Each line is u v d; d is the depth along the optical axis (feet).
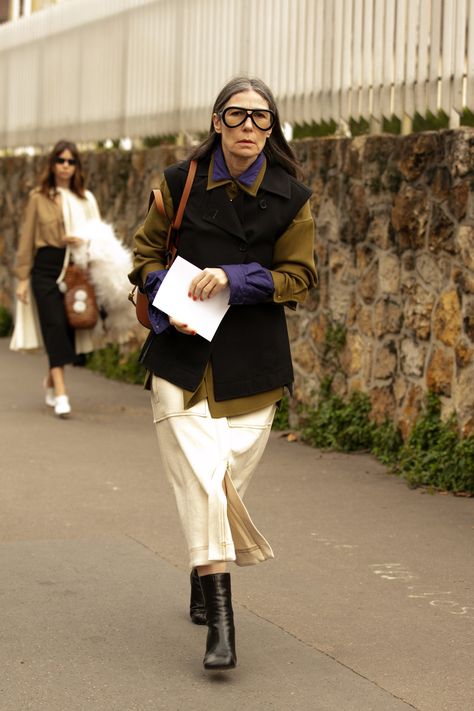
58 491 36.04
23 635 23.72
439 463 36.94
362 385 42.78
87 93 69.97
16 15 84.99
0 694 20.76
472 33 37.83
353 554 29.50
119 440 44.39
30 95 79.15
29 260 48.39
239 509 21.86
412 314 39.75
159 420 22.49
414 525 32.32
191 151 22.62
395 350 40.88
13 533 31.24
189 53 57.41
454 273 37.76
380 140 41.45
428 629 24.20
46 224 47.93
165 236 22.63
